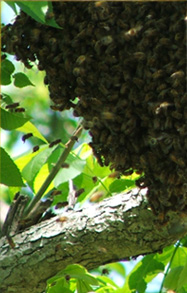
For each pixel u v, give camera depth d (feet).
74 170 33.94
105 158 28.19
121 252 31.14
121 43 26.07
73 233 31.17
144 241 30.66
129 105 26.23
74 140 32.53
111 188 35.60
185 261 33.58
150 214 30.27
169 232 30.09
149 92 25.70
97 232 30.91
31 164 35.04
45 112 72.43
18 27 28.12
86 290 30.09
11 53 28.99
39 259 31.24
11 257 31.48
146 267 33.78
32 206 33.30
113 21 26.20
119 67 26.16
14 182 26.23
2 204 53.98
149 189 27.25
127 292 34.19
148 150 26.58
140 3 25.66
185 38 24.76
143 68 25.82
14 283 31.45
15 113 30.76
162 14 25.57
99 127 27.14
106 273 33.96
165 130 25.79
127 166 27.32
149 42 25.57
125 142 26.78
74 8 26.86
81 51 27.07
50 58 28.07
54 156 36.42
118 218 30.76
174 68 25.26
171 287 30.58
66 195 37.40
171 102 25.48
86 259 31.40
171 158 25.50
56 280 29.48
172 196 26.61
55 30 27.78
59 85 28.76
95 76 26.84
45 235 31.50
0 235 32.55
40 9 24.22
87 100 27.12
